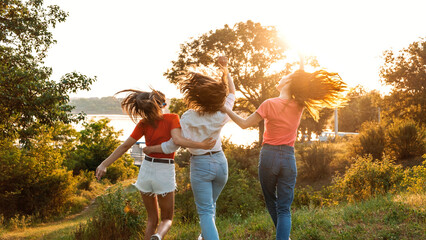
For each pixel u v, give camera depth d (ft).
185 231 15.61
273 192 10.94
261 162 10.63
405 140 57.41
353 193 29.84
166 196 11.09
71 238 20.25
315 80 10.32
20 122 38.24
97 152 133.90
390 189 28.60
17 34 43.98
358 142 64.03
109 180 116.88
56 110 36.63
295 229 13.20
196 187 10.05
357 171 31.48
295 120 10.55
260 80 109.91
